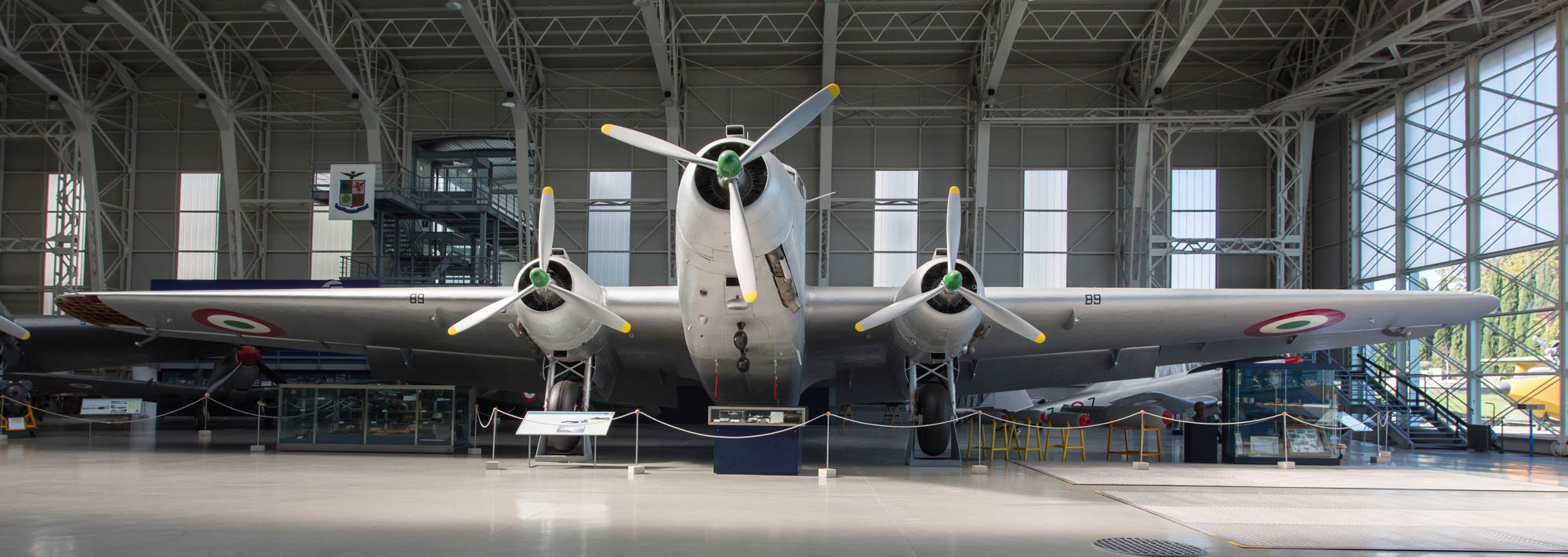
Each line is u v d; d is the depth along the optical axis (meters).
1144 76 24.08
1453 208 20.66
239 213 25.89
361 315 12.78
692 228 9.40
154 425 22.88
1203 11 20.08
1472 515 7.66
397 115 26.69
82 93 25.28
